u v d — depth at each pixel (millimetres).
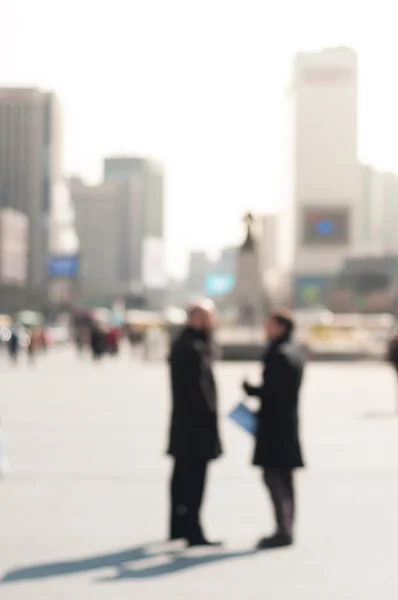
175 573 9953
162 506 13773
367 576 9859
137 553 10867
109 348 76125
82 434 23234
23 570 10078
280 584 9531
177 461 11461
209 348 11227
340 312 163125
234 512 13258
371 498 14398
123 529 12180
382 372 57156
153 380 46844
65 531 12055
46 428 24609
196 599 8961
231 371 55875
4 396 36094
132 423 25859
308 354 68625
